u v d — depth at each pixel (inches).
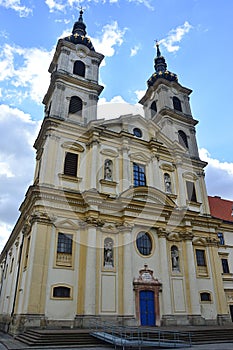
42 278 731.4
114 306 783.1
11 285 983.6
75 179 890.7
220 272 1015.6
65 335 579.2
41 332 590.9
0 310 1168.2
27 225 871.7
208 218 1074.7
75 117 1043.3
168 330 660.1
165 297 859.4
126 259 830.5
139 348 504.4
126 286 800.9
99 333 591.2
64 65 1144.8
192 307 886.4
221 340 660.7
